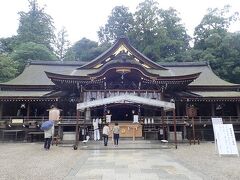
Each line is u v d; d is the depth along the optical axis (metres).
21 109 29.69
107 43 71.88
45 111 29.77
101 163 11.17
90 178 8.16
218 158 13.04
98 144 20.14
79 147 18.28
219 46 55.34
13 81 32.78
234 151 13.83
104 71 24.94
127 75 26.11
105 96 25.75
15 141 26.09
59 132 24.14
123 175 8.56
